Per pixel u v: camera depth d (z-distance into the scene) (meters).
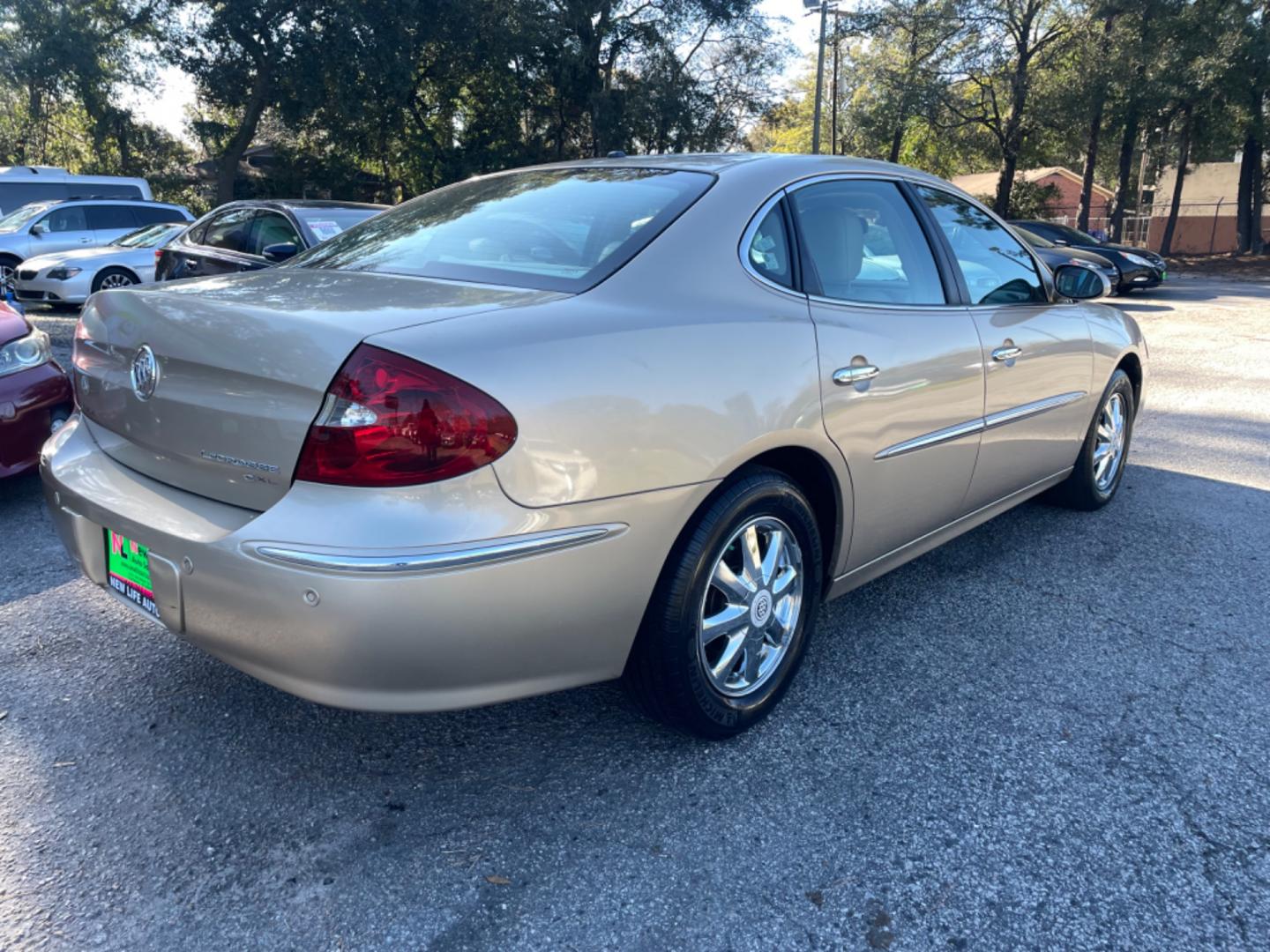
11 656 3.02
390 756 2.54
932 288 3.25
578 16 29.28
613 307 2.29
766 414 2.43
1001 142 32.22
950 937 1.94
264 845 2.18
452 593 1.92
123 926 1.93
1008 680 3.00
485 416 1.92
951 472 3.27
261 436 2.01
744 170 2.84
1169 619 3.47
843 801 2.37
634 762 2.54
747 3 30.41
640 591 2.24
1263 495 5.01
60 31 25.19
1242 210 34.09
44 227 14.34
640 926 1.96
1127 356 4.60
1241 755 2.59
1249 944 1.93
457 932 1.94
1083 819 2.31
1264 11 30.02
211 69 26.31
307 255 3.09
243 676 2.92
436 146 31.05
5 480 4.74
